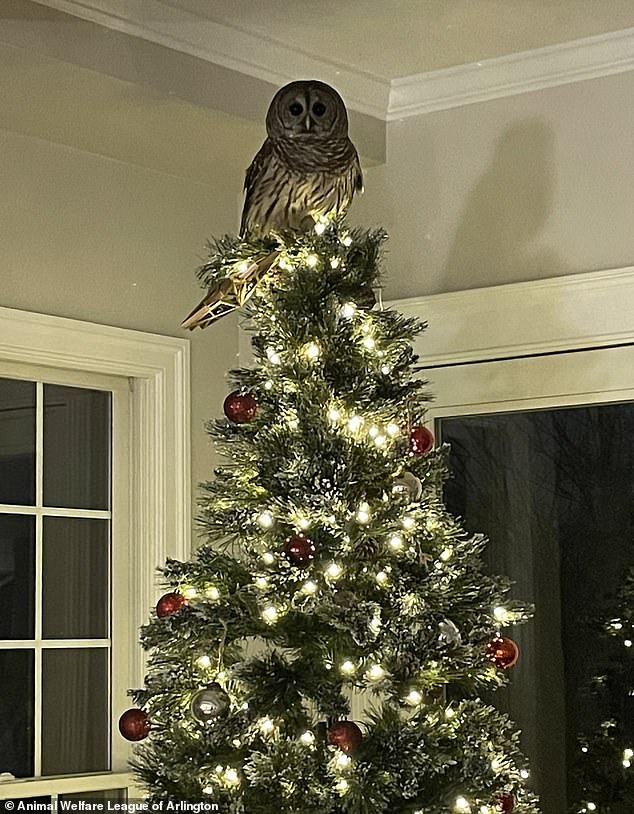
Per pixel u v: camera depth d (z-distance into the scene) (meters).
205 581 2.43
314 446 2.38
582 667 3.28
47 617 3.33
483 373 3.47
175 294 3.63
